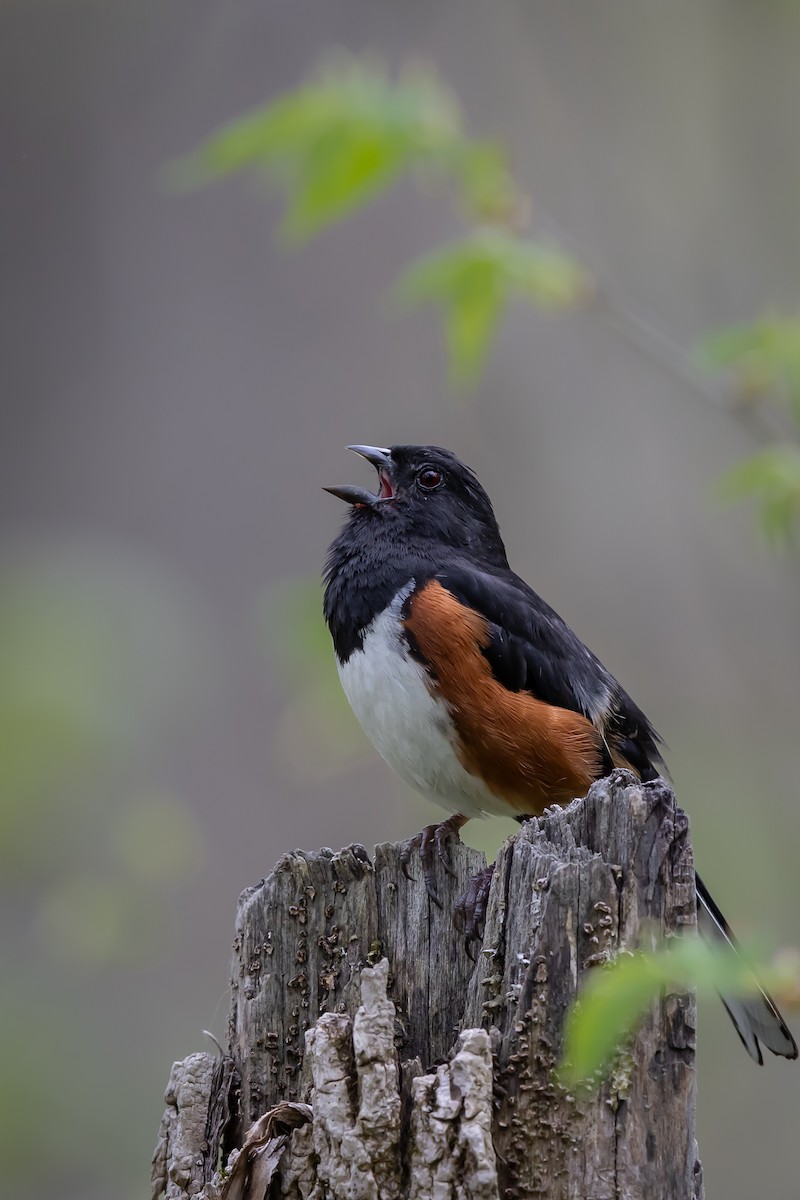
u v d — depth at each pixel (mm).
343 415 14070
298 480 13969
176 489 14062
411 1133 5137
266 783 13195
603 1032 4719
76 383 14398
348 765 10742
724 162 12938
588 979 5340
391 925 6191
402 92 8477
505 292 8594
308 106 8320
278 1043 6047
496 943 5582
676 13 13023
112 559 12141
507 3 14227
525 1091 5301
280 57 14773
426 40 14500
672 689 12922
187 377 14328
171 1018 12578
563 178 13461
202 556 13836
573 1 13266
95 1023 12516
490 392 13773
